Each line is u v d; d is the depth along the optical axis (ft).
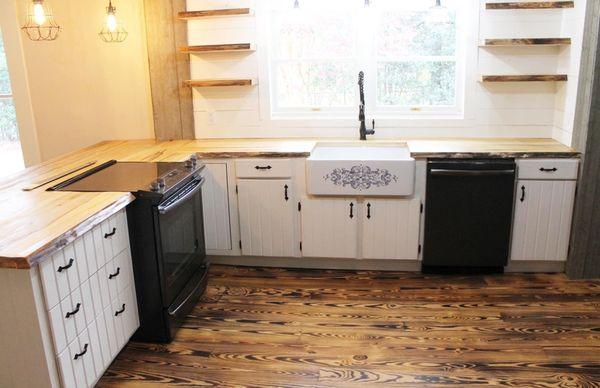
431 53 13.08
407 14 12.92
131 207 8.89
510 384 8.18
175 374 8.70
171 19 12.98
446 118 13.10
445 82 13.23
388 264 12.48
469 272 12.22
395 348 9.26
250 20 13.04
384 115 13.41
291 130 13.64
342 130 13.48
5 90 14.49
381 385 8.24
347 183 11.62
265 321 10.31
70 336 7.14
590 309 10.41
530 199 11.46
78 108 14.10
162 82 13.34
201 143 13.21
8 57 13.75
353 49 13.26
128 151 12.38
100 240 7.93
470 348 9.19
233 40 13.20
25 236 6.73
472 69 12.67
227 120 13.74
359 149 12.92
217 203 12.35
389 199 11.71
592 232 11.40
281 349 9.34
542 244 11.71
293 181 11.96
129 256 9.00
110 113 14.10
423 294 11.26
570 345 9.20
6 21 13.52
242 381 8.46
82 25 13.55
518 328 9.79
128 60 13.70
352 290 11.54
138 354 9.29
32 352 6.69
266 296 11.36
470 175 11.26
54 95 14.02
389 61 13.21
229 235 12.52
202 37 13.25
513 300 10.87
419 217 11.78
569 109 11.78
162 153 12.00
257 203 12.20
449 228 11.71
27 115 14.14
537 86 12.63
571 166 11.19
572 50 11.63
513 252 11.80
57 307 6.84
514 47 12.44
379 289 11.55
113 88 13.93
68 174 10.10
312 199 11.97
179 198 9.56
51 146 14.38
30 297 6.44
